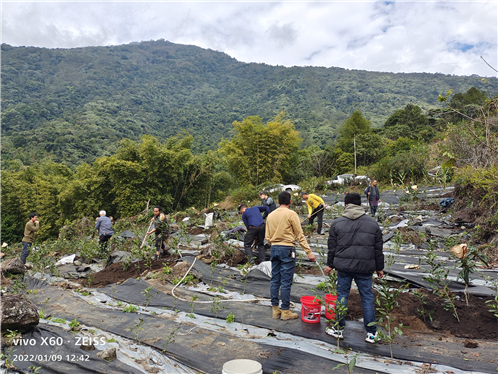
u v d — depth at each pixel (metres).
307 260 6.88
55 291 5.98
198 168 27.39
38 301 5.55
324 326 4.03
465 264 4.32
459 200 10.53
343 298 3.53
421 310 4.21
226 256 7.25
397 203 13.75
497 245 6.83
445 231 8.59
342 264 3.63
